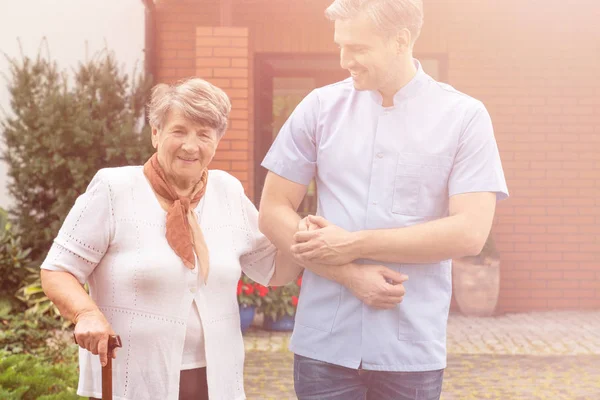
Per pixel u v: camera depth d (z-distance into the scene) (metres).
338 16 2.62
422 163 2.75
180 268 2.72
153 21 10.27
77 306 2.59
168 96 2.69
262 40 10.53
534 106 10.72
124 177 2.76
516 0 10.62
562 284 10.84
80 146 8.80
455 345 8.57
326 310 2.85
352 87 2.88
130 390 2.68
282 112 11.05
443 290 2.84
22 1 10.12
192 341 2.75
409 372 2.78
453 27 10.63
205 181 2.86
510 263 10.80
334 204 2.84
